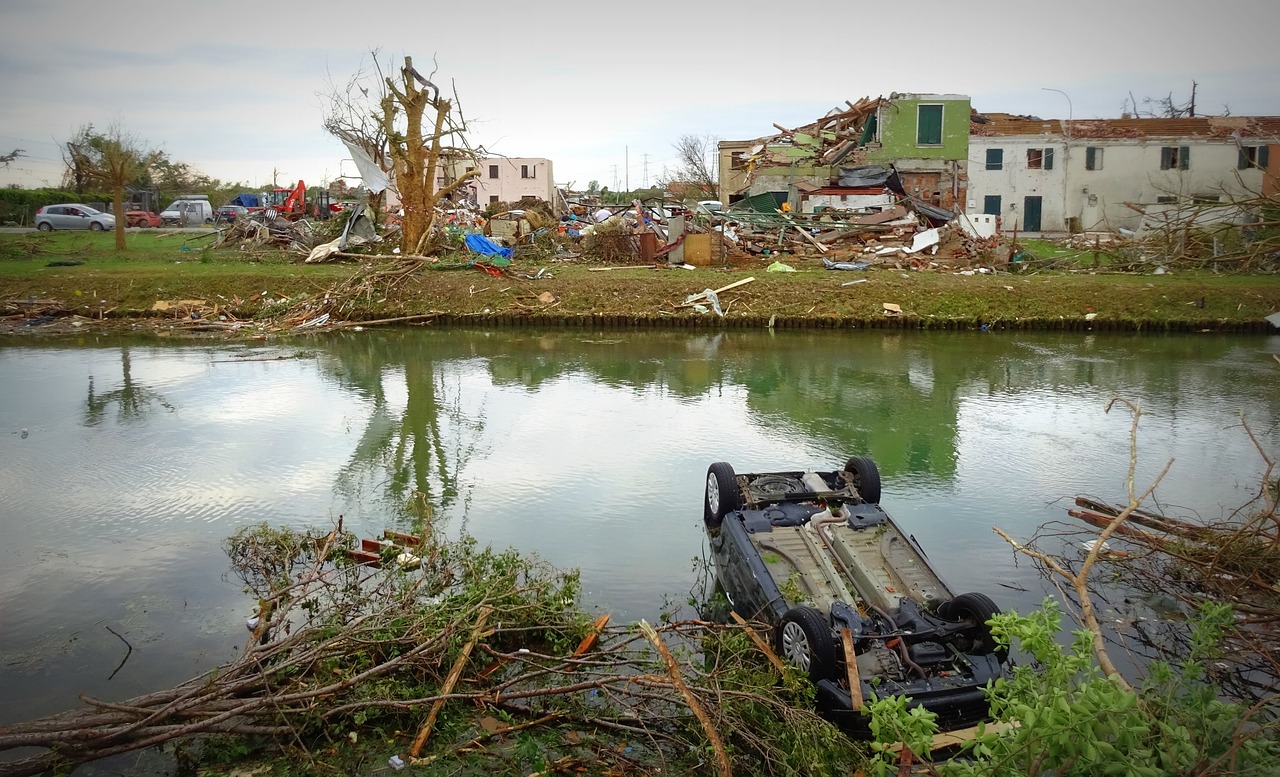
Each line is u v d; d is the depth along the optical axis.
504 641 8.07
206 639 8.49
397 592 8.69
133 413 17.12
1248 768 4.48
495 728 6.77
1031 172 46.38
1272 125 45.44
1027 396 19.05
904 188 41.97
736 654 7.15
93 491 12.72
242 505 12.22
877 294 29.39
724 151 47.06
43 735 5.79
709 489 10.47
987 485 13.25
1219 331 27.27
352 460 14.34
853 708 6.46
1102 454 14.84
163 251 37.16
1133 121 46.84
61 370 21.06
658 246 36.47
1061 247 39.19
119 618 8.91
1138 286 29.34
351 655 7.46
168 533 11.19
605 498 12.59
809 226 37.50
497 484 13.20
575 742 6.66
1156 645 8.44
